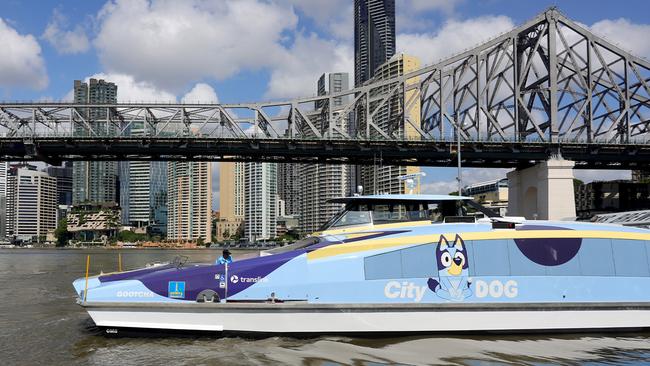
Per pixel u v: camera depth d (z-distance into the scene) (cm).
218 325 1236
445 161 7044
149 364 1072
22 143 6359
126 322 1242
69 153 6594
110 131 6975
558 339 1252
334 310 1235
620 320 1302
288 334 1240
